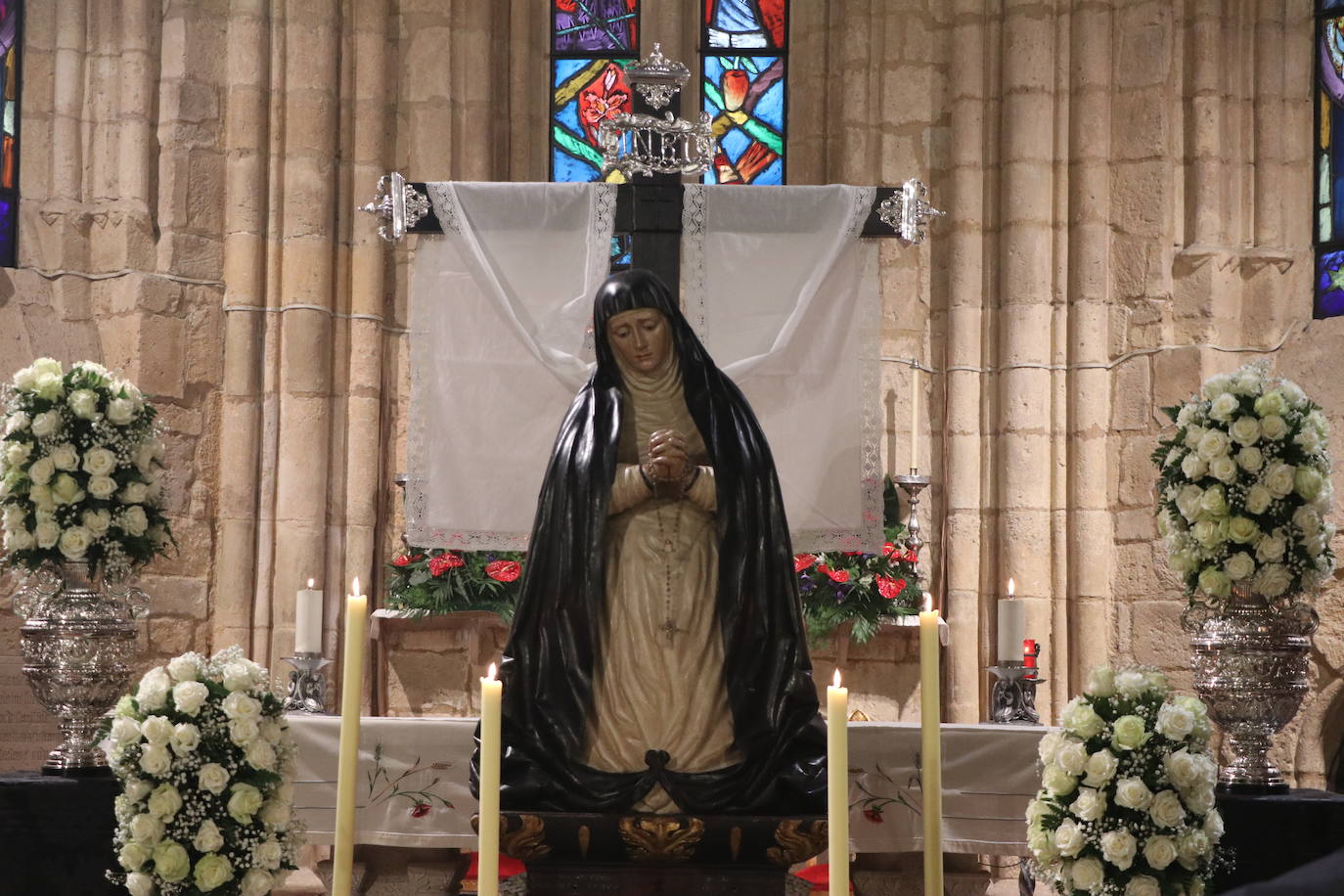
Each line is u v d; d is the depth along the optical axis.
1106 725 4.20
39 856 5.22
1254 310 9.02
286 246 9.05
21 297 8.68
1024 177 9.09
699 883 4.28
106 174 8.96
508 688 4.40
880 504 5.49
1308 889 1.49
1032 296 9.03
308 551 8.88
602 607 4.40
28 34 9.01
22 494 5.60
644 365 4.53
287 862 4.46
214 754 4.35
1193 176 9.05
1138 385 8.92
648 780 4.26
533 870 4.31
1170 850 4.05
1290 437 5.45
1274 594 5.43
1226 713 5.55
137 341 8.72
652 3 9.68
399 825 5.62
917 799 5.57
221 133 9.09
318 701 6.25
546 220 5.54
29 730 8.22
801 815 4.24
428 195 5.53
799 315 5.45
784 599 4.42
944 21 9.41
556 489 4.45
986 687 8.95
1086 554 8.88
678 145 5.52
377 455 9.13
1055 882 4.27
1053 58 9.17
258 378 9.01
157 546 5.85
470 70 9.46
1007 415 9.00
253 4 9.12
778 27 9.85
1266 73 9.16
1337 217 9.03
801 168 9.62
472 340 5.57
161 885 4.26
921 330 9.27
